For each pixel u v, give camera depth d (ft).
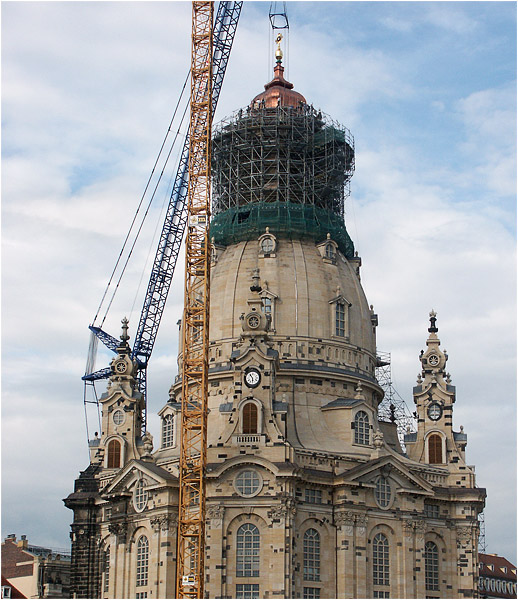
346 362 549.95
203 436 482.69
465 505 540.93
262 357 504.02
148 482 512.22
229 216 581.94
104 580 542.98
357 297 572.92
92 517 576.61
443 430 563.07
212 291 561.84
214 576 472.03
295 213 573.33
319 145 587.68
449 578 530.68
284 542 471.62
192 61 529.86
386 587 499.51
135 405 597.11
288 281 550.36
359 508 497.46
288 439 510.58
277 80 629.92
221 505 480.23
